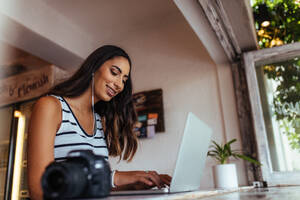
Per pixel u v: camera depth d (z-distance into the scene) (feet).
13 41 7.34
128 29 9.20
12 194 8.05
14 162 8.31
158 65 8.61
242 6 5.04
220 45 6.50
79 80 3.86
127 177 3.50
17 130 8.53
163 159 7.69
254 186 5.90
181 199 2.23
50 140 2.92
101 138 4.24
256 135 6.50
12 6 6.45
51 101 3.26
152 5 8.02
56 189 1.39
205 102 7.64
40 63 9.69
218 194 3.46
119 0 7.67
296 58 6.70
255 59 6.92
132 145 4.91
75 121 3.63
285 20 7.56
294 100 6.51
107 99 4.09
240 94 7.13
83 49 8.82
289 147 6.33
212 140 7.27
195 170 3.84
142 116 8.17
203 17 5.39
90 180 1.49
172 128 7.83
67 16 8.18
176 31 8.62
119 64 4.09
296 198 2.24
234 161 6.86
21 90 8.79
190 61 8.18
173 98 8.09
